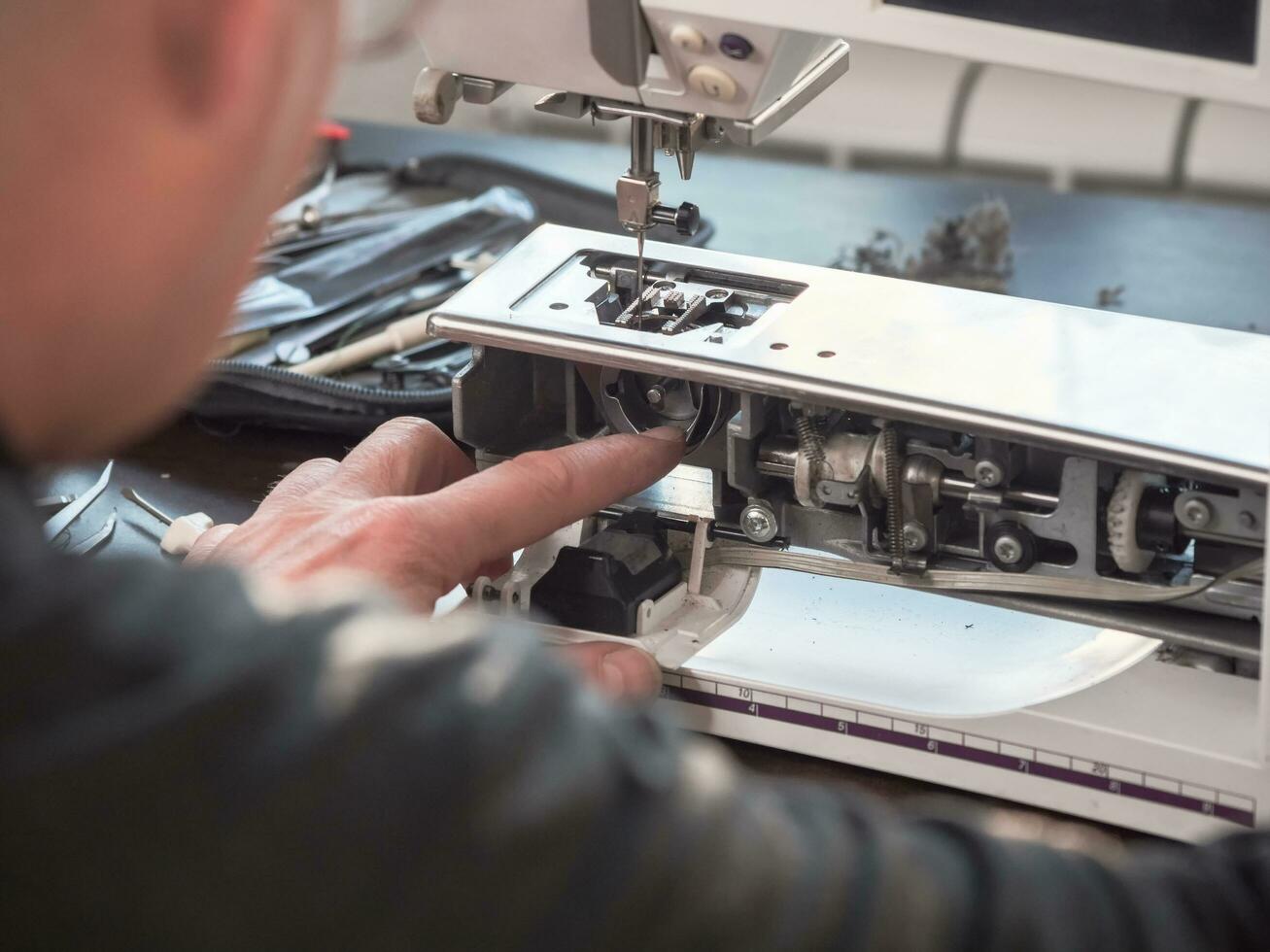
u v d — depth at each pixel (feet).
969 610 4.27
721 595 4.36
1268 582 3.39
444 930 1.34
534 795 1.34
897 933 1.41
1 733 1.30
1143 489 3.78
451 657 1.39
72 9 1.23
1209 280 6.34
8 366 1.31
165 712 1.30
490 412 4.50
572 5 3.73
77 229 1.28
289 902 1.33
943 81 7.84
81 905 1.32
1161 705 3.74
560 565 4.20
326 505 3.93
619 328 4.17
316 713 1.33
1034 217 6.90
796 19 3.47
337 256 6.12
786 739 4.02
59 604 1.32
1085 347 4.02
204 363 1.48
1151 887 1.56
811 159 7.77
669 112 3.95
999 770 3.82
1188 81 3.14
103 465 5.21
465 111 8.36
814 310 4.26
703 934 1.37
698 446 4.41
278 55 1.34
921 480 4.00
